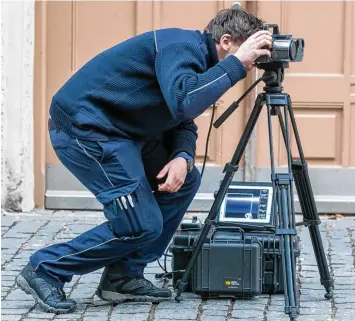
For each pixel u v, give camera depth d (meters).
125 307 5.24
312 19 7.46
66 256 5.09
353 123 7.51
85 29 7.53
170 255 5.89
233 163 5.17
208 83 4.62
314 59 7.48
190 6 7.51
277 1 7.45
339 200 7.55
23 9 7.33
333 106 7.50
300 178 5.29
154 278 5.83
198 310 5.16
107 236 5.02
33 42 7.42
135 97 4.89
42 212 7.59
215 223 5.26
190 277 5.46
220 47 4.89
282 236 4.87
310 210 5.33
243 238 5.32
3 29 7.34
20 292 5.52
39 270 5.14
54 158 7.65
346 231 7.07
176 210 5.30
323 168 7.53
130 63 4.87
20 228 7.07
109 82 4.90
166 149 5.24
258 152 7.53
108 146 4.92
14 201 7.53
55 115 5.04
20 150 7.48
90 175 4.98
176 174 5.00
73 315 5.09
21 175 7.50
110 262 5.10
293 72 7.49
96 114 4.93
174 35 4.82
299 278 5.80
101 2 7.51
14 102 7.42
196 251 5.24
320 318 5.03
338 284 5.67
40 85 7.50
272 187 5.47
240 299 5.36
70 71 7.56
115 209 4.93
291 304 4.80
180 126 5.20
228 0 7.46
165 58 4.73
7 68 7.38
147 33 4.90
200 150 7.59
